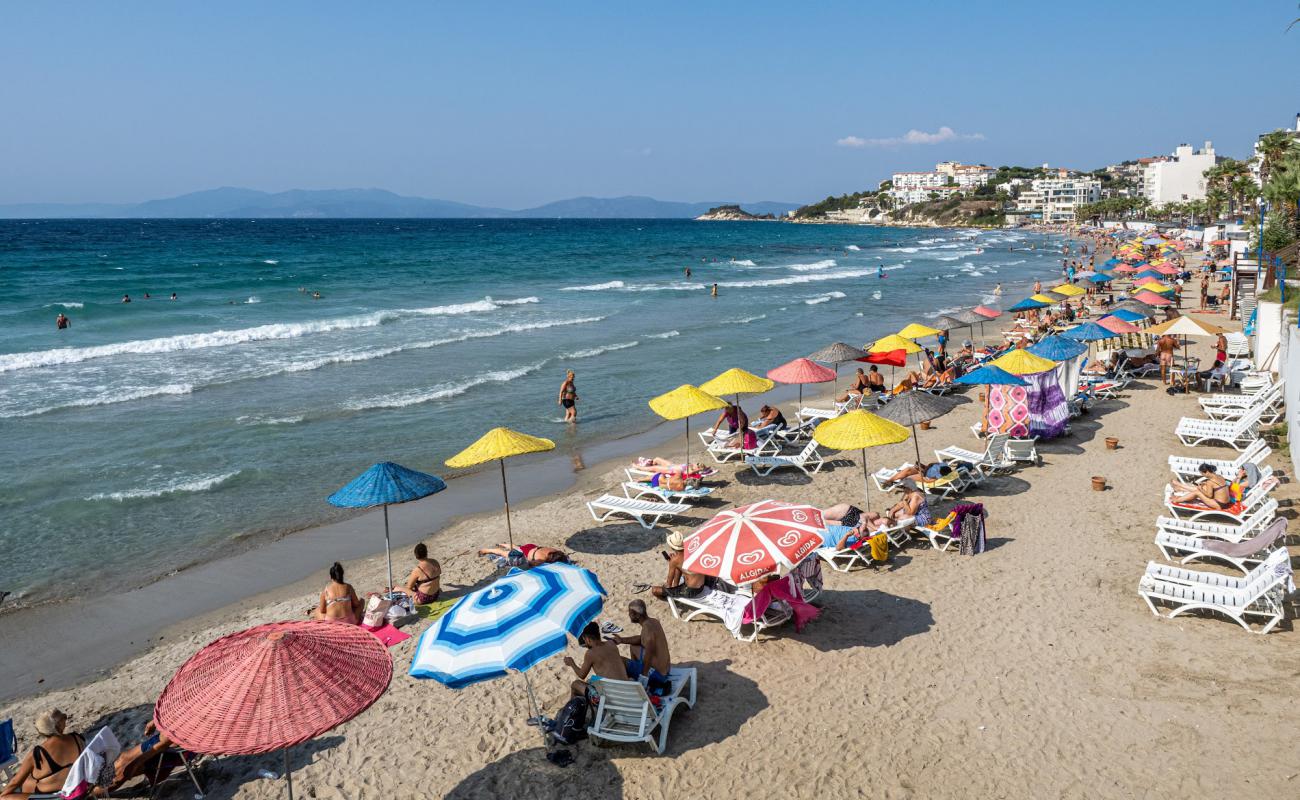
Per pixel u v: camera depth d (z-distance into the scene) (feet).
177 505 48.80
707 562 28.86
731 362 94.38
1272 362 68.80
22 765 23.50
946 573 36.52
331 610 32.71
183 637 34.45
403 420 67.41
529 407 72.74
